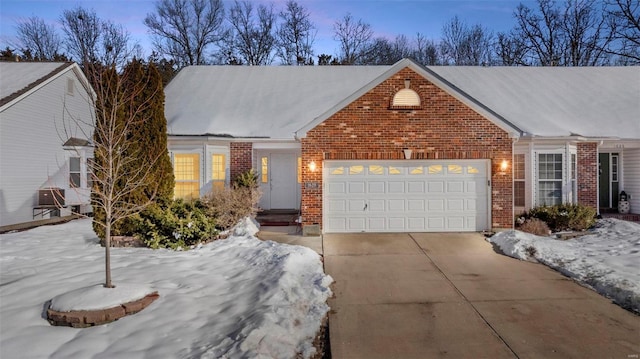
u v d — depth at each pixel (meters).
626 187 15.31
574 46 32.56
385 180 11.87
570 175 13.83
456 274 8.12
